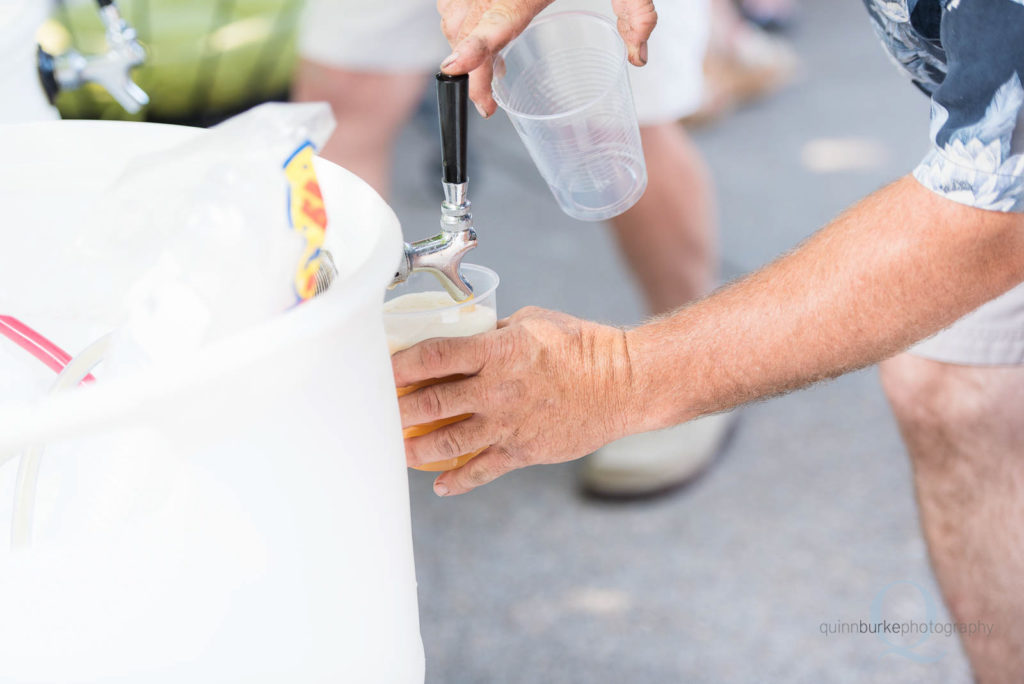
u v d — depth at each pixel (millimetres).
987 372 1303
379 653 626
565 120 930
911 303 865
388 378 583
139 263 555
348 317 505
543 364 875
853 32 4238
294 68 1665
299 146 566
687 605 1778
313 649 578
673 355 898
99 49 1302
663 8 1777
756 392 929
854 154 3293
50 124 718
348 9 1913
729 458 2109
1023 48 741
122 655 523
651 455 1986
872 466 2076
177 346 538
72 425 444
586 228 2904
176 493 510
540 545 1912
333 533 564
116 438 537
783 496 2008
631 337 912
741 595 1794
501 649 1702
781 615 1753
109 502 537
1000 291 877
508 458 936
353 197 640
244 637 549
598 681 1645
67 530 559
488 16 856
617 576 1841
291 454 526
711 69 3447
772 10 4164
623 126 960
